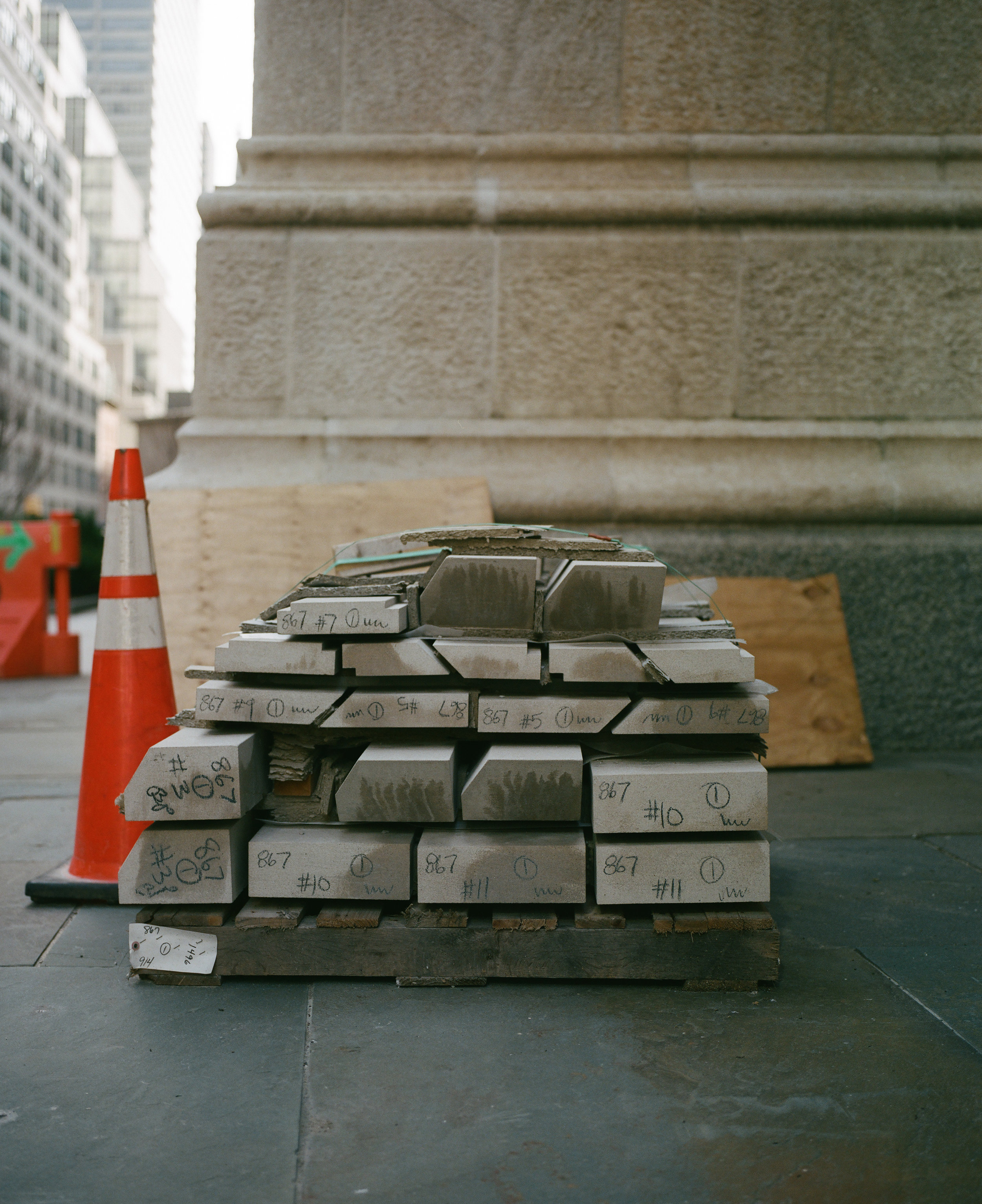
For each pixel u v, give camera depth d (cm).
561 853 227
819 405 517
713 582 320
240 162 522
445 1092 183
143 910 235
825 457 514
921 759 493
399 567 292
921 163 521
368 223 509
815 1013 216
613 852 226
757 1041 203
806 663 482
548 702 232
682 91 516
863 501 507
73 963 245
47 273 9362
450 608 238
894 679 511
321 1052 198
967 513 513
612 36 513
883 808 397
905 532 516
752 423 514
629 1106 177
